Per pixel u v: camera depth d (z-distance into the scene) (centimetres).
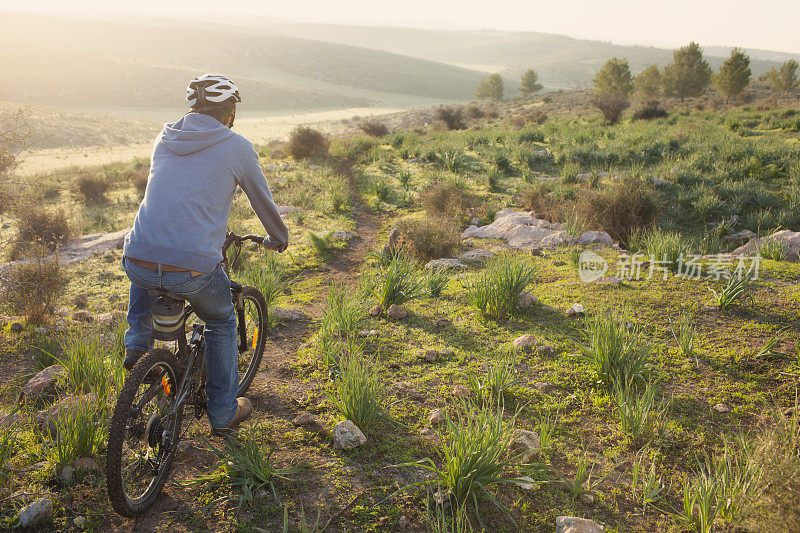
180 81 14862
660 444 306
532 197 1265
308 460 286
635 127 2606
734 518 231
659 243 708
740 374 382
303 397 361
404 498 257
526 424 330
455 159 1794
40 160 4622
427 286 611
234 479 267
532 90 13125
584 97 9062
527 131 2402
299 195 1403
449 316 529
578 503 259
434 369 408
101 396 338
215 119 264
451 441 273
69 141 6247
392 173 1834
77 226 1248
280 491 260
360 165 1994
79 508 242
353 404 324
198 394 296
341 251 967
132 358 259
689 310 503
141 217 243
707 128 2544
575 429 325
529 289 602
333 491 261
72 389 361
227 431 311
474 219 1209
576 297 562
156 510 247
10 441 288
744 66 5634
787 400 344
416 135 2923
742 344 427
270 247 299
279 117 12338
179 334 254
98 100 12838
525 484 267
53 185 1872
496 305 519
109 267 867
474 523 244
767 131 2484
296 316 546
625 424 317
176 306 246
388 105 17688
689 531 240
